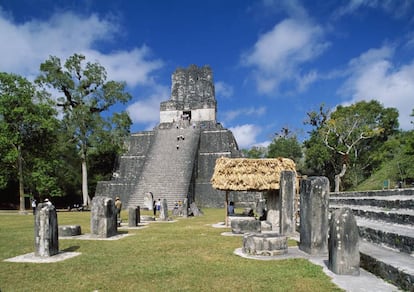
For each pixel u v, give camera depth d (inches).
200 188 1353.3
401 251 239.6
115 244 365.7
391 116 1526.8
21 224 605.6
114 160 1646.2
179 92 1925.4
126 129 1444.4
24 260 281.0
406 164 968.9
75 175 1467.8
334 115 1514.5
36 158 1034.7
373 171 1365.7
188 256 295.3
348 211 229.6
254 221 451.8
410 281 180.9
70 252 318.0
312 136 1456.7
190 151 1439.5
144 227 551.2
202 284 207.9
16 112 947.3
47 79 1263.5
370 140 1509.6
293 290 193.3
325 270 236.4
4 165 1003.3
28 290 200.1
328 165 1508.4
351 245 224.2
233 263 264.4
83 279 221.8
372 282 204.4
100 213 422.6
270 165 563.8
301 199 326.0
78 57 1323.8
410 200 331.6
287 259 277.7
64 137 1280.8
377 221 346.6
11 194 1368.1
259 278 219.6
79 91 1322.6
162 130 1593.3
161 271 240.4
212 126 1654.8
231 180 553.9
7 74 957.8
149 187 1307.8
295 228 426.0
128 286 205.5
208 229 512.7
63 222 641.6
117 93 1376.7
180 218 759.7
